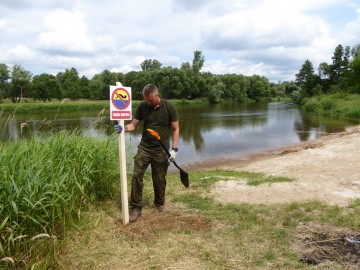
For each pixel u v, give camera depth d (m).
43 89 63.56
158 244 3.72
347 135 17.16
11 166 3.61
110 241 3.79
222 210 4.86
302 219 4.45
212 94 75.19
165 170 4.71
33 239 3.20
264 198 5.48
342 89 58.50
